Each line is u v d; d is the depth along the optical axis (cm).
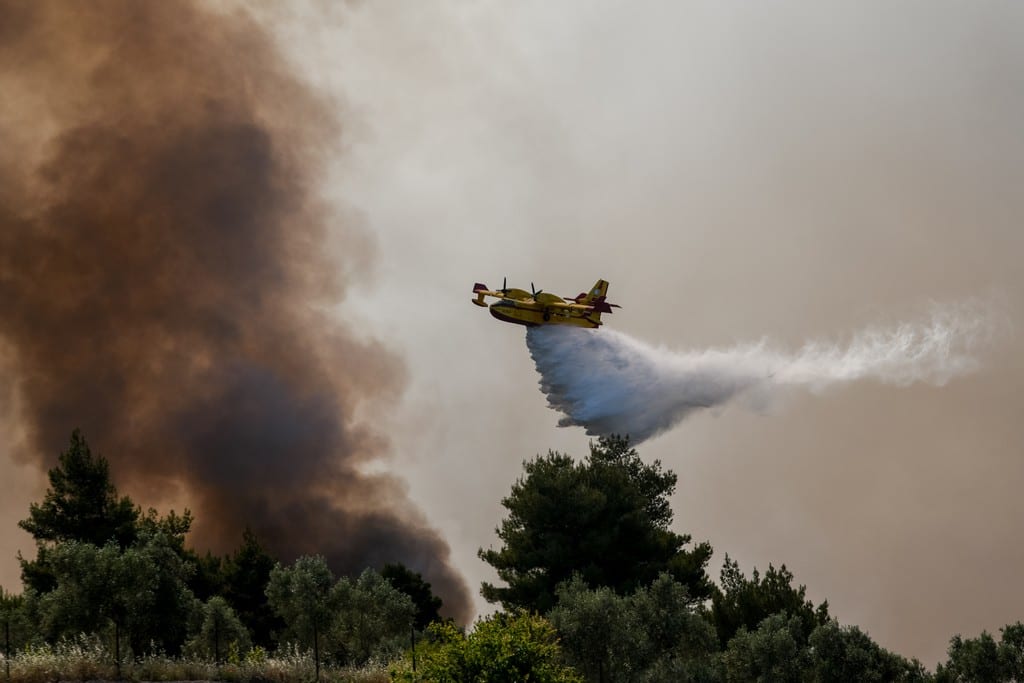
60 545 3603
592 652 3384
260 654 3506
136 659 3469
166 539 3931
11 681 2944
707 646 3581
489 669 2373
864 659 3238
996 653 3167
